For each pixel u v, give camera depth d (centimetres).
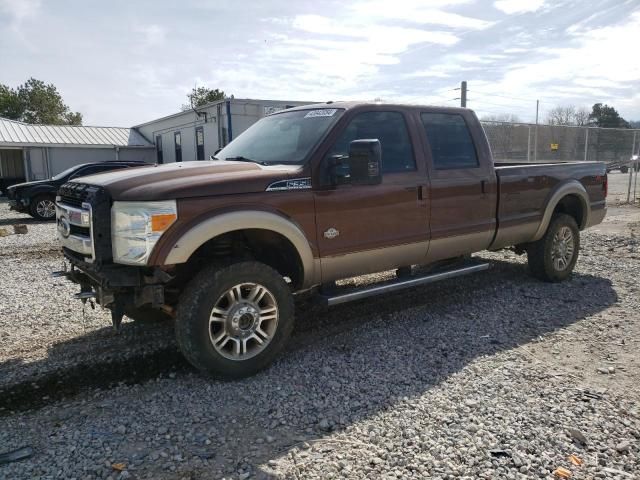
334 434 309
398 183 475
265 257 448
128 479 267
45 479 267
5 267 805
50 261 860
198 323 367
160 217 352
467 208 536
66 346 462
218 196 374
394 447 294
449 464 277
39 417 336
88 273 387
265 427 319
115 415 337
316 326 507
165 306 397
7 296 625
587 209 685
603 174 716
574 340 460
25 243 1068
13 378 396
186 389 374
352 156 402
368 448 294
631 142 1991
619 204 1617
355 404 346
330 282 455
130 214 354
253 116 2236
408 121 498
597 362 412
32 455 290
